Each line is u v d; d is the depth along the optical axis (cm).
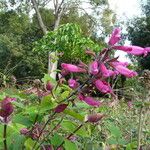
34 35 4144
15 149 221
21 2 4072
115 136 288
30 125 236
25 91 353
